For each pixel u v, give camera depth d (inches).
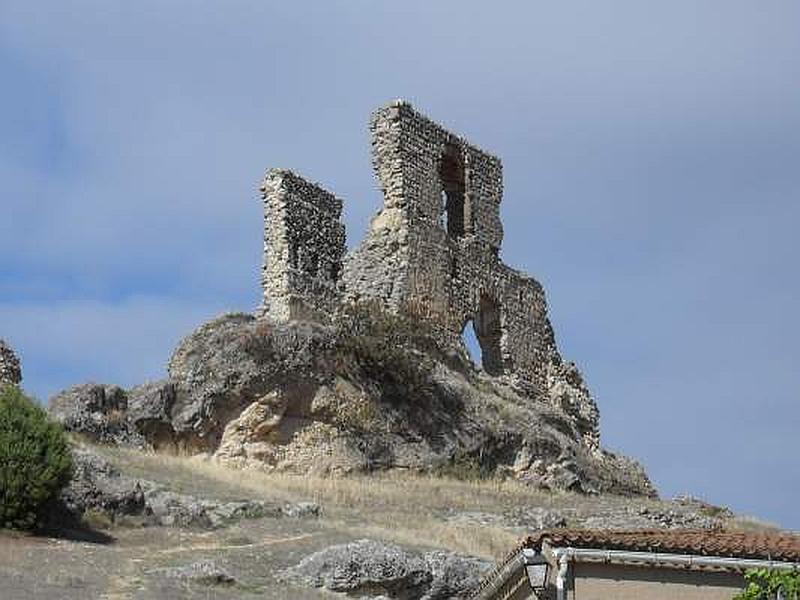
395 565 1964.8
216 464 2785.4
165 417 2866.6
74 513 2126.0
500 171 3688.5
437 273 3398.1
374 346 3041.3
